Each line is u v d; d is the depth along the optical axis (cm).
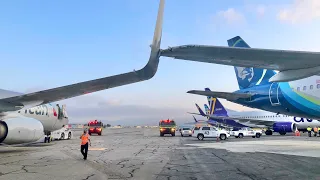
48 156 1302
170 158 1238
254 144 2183
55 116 2131
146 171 871
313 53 917
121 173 834
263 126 4334
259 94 2073
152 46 673
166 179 741
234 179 740
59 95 1054
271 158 1224
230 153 1458
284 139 3058
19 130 1298
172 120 4528
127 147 1939
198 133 3042
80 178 750
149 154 1422
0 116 1292
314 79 1764
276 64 1029
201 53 868
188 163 1064
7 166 971
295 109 1878
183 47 799
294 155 1345
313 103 1747
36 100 1102
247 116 4856
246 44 1933
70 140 2955
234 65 1046
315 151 1549
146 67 764
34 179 733
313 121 3766
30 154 1390
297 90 1836
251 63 1015
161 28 634
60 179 735
